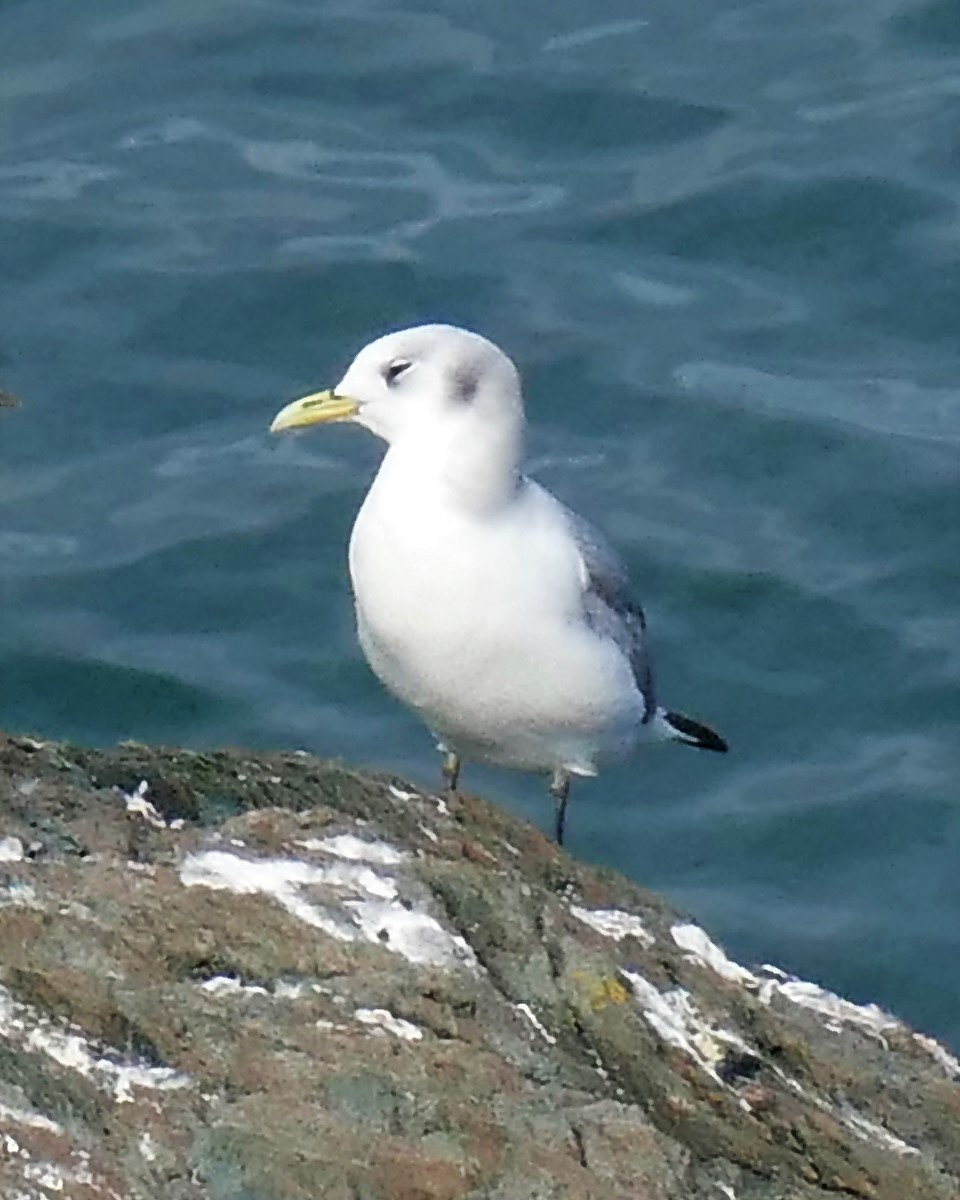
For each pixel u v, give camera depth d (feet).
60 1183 23.88
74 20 71.20
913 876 46.78
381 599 33.96
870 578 53.57
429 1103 25.73
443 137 66.74
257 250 62.59
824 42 69.82
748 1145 27.35
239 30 70.49
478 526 33.53
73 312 61.05
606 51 69.36
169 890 28.19
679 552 53.93
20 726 49.85
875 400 58.23
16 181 65.10
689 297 61.57
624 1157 25.63
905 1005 43.88
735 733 50.19
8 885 27.94
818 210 63.72
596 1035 28.07
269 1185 24.50
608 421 57.77
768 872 47.09
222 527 54.75
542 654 34.04
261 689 50.80
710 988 30.45
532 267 62.18
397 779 33.12
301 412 34.40
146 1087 25.31
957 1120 29.84
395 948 28.09
